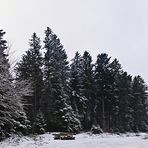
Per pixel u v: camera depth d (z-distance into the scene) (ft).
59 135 124.06
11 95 49.75
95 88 208.13
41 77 151.64
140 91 288.10
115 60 243.60
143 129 270.05
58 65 166.91
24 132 111.34
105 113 219.61
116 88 222.89
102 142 119.65
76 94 186.39
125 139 146.00
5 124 86.22
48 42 169.48
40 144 91.15
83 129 195.52
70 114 163.02
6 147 74.90
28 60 146.10
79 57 215.51
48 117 156.87
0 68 49.98
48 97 158.61
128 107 247.70
